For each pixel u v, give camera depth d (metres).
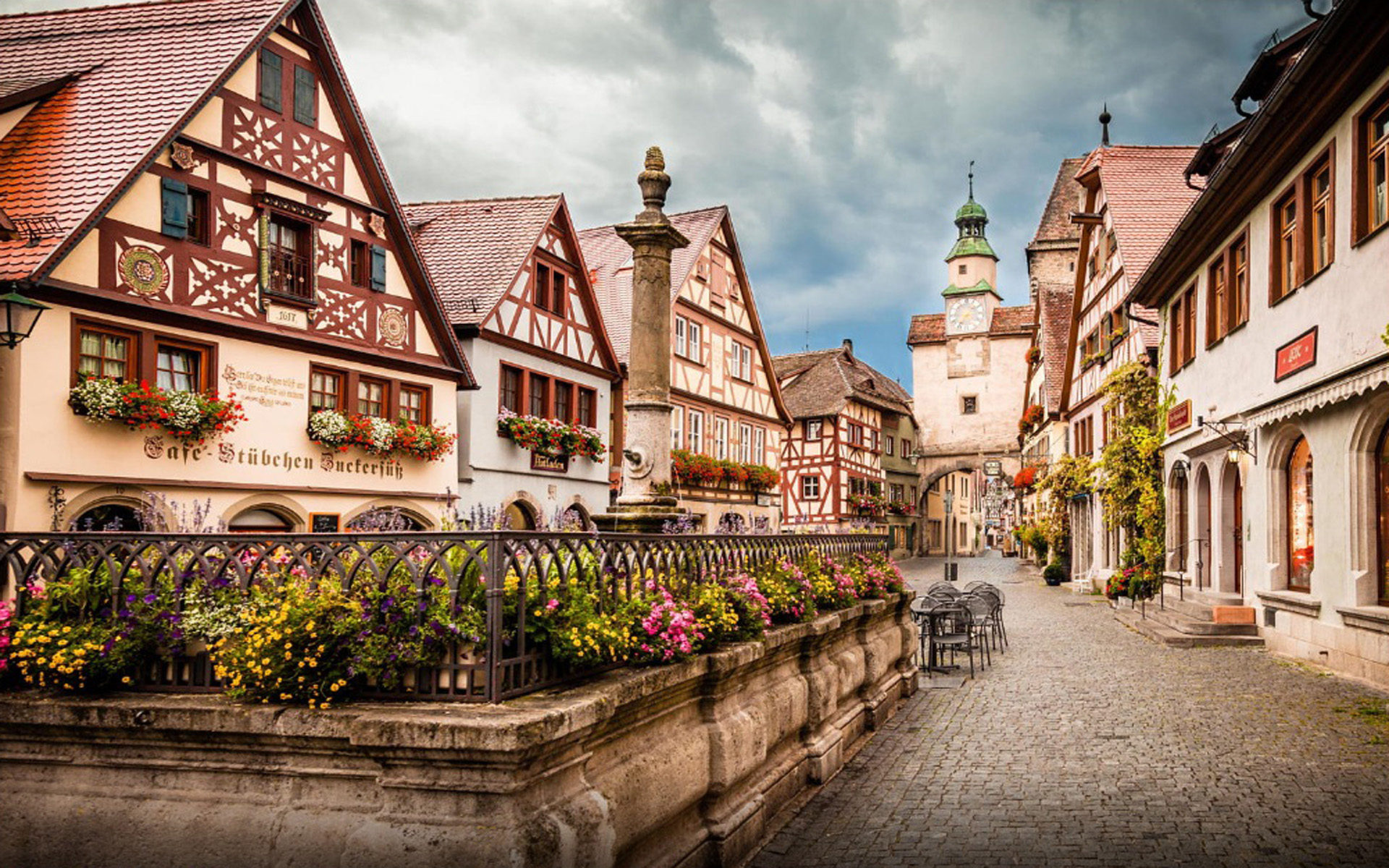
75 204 12.34
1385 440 10.93
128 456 12.77
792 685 6.84
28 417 11.59
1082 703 10.27
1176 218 22.25
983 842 5.89
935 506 63.75
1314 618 12.39
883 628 10.24
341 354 16.41
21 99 13.70
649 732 4.88
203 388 14.02
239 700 4.22
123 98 13.87
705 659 5.29
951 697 10.89
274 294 15.05
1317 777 7.07
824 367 47.53
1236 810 6.34
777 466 35.62
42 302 11.77
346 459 16.48
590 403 24.27
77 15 16.02
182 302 13.67
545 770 3.87
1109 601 22.61
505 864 3.58
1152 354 21.33
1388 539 10.88
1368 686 10.53
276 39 15.42
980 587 15.47
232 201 14.52
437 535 4.20
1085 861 5.51
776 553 7.66
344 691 4.16
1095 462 26.47
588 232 32.72
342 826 3.89
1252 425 14.06
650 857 4.69
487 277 20.86
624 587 5.26
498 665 4.03
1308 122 11.60
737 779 5.61
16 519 11.41
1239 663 12.65
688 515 8.55
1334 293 11.23
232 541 4.62
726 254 31.86
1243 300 14.71
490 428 20.23
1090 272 28.66
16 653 4.50
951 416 56.53
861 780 7.44
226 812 4.07
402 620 4.16
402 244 17.86
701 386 29.78
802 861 5.68
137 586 4.78
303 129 15.91
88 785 4.32
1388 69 9.84
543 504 22.12
